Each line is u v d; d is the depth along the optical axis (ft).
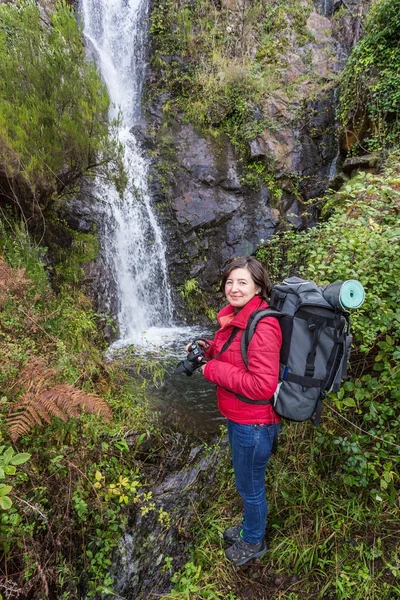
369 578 6.04
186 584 6.64
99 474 7.49
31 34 12.30
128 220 19.74
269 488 7.68
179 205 21.95
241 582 6.57
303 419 5.57
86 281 15.90
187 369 6.66
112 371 12.09
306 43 27.17
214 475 8.91
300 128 24.29
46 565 6.26
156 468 9.29
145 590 7.00
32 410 6.16
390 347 7.07
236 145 23.80
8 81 11.30
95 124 13.33
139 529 7.75
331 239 9.08
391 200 9.37
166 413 11.32
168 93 24.73
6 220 11.94
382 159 18.33
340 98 22.99
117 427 9.71
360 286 5.21
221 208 22.20
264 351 5.26
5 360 7.11
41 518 6.47
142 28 26.00
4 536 5.80
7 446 6.65
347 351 5.72
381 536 6.54
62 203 16.15
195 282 21.24
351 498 7.11
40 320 9.36
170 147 23.07
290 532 7.09
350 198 12.62
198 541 7.57
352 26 27.84
